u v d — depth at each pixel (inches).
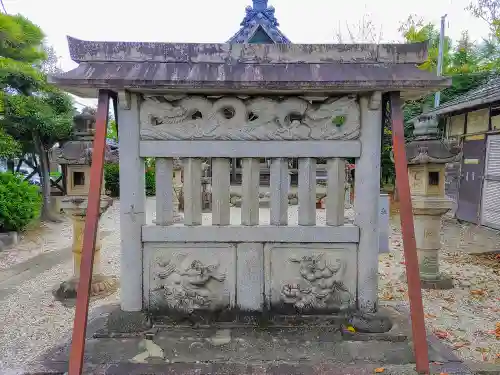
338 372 107.9
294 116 133.4
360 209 129.1
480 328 154.4
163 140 127.6
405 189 114.7
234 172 478.9
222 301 131.6
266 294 131.4
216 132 127.5
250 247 130.2
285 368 109.5
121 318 127.1
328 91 122.3
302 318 130.7
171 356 115.0
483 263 262.5
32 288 204.7
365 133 127.3
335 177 129.9
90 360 113.0
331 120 128.2
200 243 130.3
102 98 119.0
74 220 188.9
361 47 122.9
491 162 378.9
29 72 331.6
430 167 202.8
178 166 423.5
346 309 131.7
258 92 124.2
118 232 381.1
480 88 442.6
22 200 317.4
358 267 130.6
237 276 130.8
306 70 120.1
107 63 122.0
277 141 128.3
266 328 128.9
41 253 285.4
